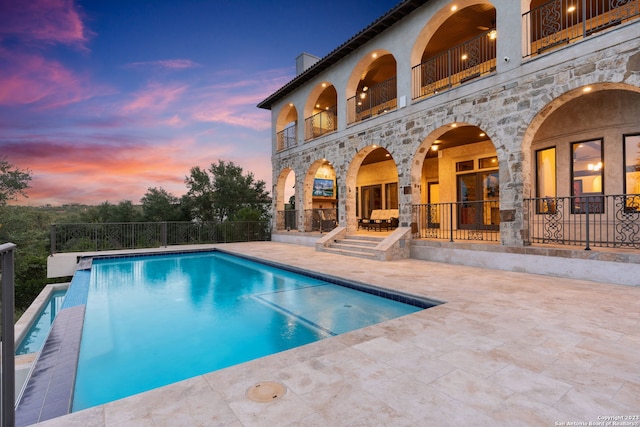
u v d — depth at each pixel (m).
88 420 2.03
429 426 1.95
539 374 2.58
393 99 13.67
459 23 9.64
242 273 9.22
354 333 3.52
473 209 11.93
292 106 16.42
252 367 2.75
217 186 23.45
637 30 5.42
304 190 14.44
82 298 6.39
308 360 2.87
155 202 22.86
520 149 7.00
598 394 2.29
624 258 5.56
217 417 2.05
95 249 12.59
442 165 12.93
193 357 3.97
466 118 8.02
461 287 5.59
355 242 10.91
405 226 9.64
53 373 3.05
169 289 7.52
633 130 6.77
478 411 2.10
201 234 15.70
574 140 7.66
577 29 8.54
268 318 5.33
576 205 7.64
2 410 1.71
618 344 3.14
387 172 15.86
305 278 7.77
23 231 16.81
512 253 7.08
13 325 1.79
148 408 2.16
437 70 11.41
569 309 4.25
